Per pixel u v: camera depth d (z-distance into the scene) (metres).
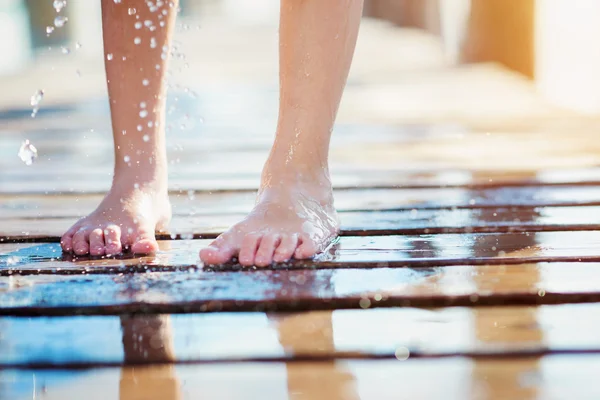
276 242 1.14
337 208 1.39
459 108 2.76
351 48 1.19
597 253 1.15
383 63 4.84
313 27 1.17
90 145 2.07
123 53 1.22
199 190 1.53
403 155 1.84
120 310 1.02
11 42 5.77
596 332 0.96
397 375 0.90
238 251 1.14
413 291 1.04
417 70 4.32
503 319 0.99
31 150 1.21
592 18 2.50
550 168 1.66
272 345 0.95
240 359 0.93
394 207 1.39
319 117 1.20
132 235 1.19
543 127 2.25
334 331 0.97
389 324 0.99
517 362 0.92
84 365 0.93
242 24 11.41
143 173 1.24
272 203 1.18
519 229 1.26
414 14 7.49
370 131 2.27
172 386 0.90
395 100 3.06
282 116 1.21
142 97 1.24
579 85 2.65
